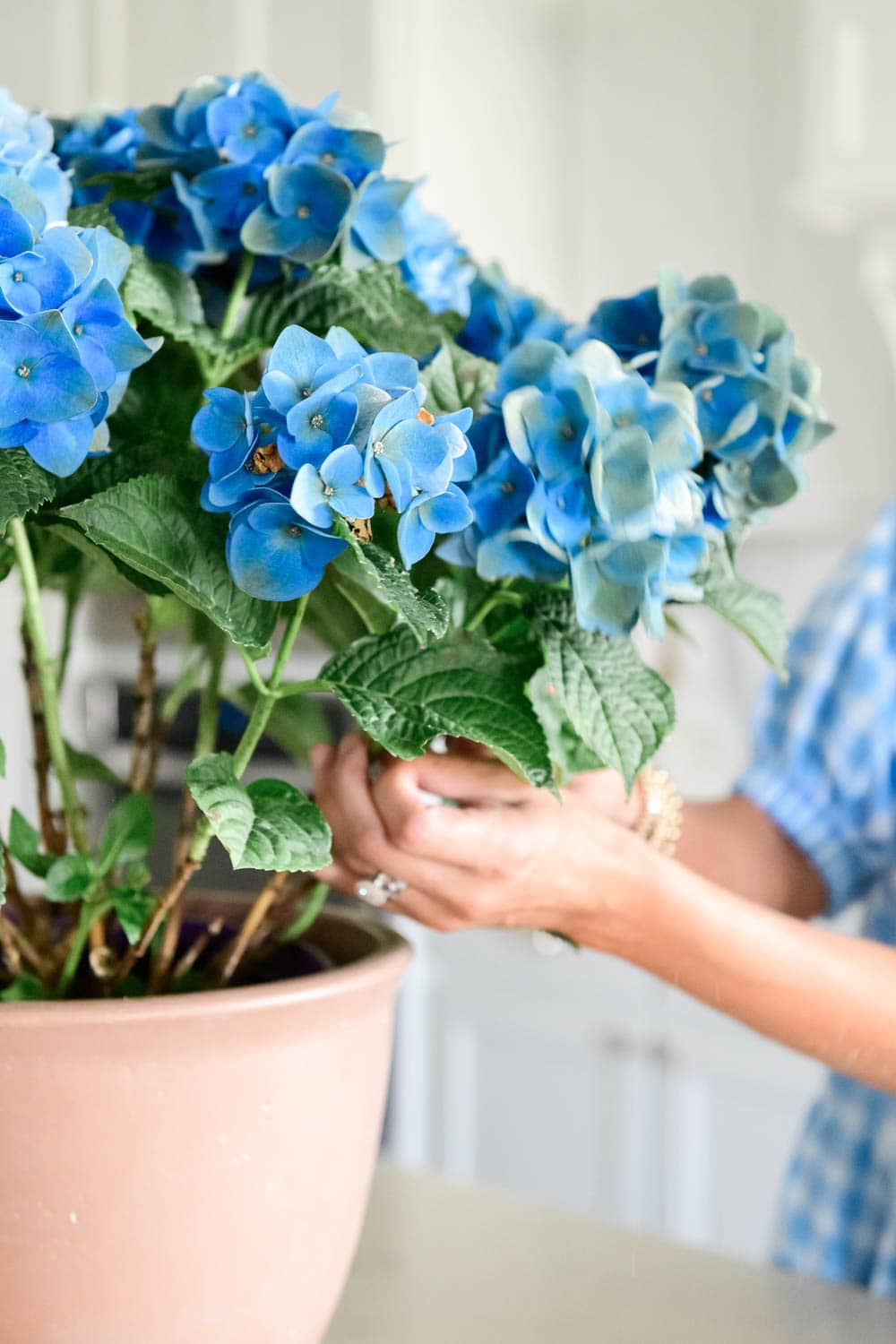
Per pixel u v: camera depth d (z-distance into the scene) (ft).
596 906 2.10
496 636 1.81
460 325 1.94
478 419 1.58
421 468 1.30
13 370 1.28
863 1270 3.69
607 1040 7.54
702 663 7.47
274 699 1.54
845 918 6.70
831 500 7.09
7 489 1.31
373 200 1.73
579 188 8.84
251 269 1.85
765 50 7.98
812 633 3.95
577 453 1.50
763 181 8.05
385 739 1.49
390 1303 2.12
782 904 3.88
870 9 6.40
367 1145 1.70
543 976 7.75
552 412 1.50
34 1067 1.38
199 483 1.50
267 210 1.70
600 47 8.68
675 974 2.27
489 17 8.20
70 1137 1.41
